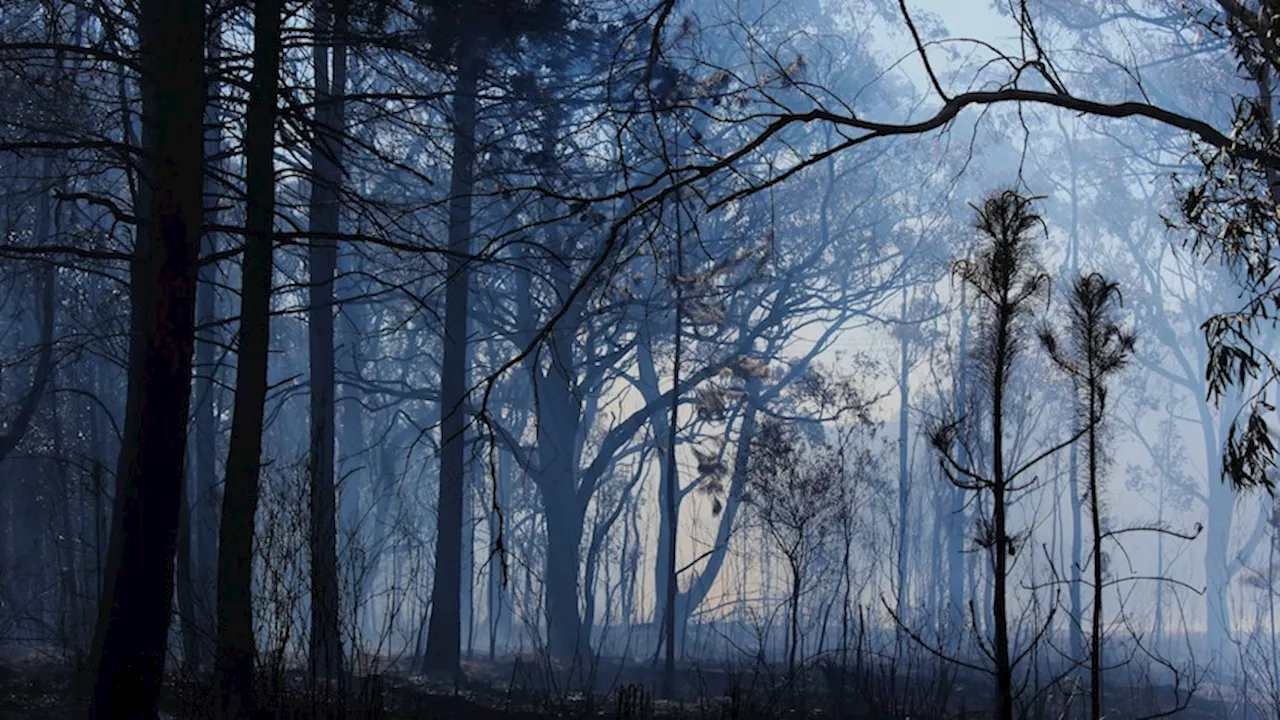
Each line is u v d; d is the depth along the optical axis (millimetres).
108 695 12555
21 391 31391
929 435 9062
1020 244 8734
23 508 30828
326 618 12742
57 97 17688
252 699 12422
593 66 20828
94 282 28906
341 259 36312
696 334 31516
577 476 37781
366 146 16078
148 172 16531
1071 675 25625
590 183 23359
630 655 39438
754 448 28234
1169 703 24219
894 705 17891
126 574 12750
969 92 7457
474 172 24422
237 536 14367
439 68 18359
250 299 15227
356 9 16828
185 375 13156
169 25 13484
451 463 26406
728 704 16125
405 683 18203
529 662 29609
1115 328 8953
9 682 15328
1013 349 8758
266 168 15484
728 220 34625
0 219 23641
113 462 35344
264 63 15352
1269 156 8789
